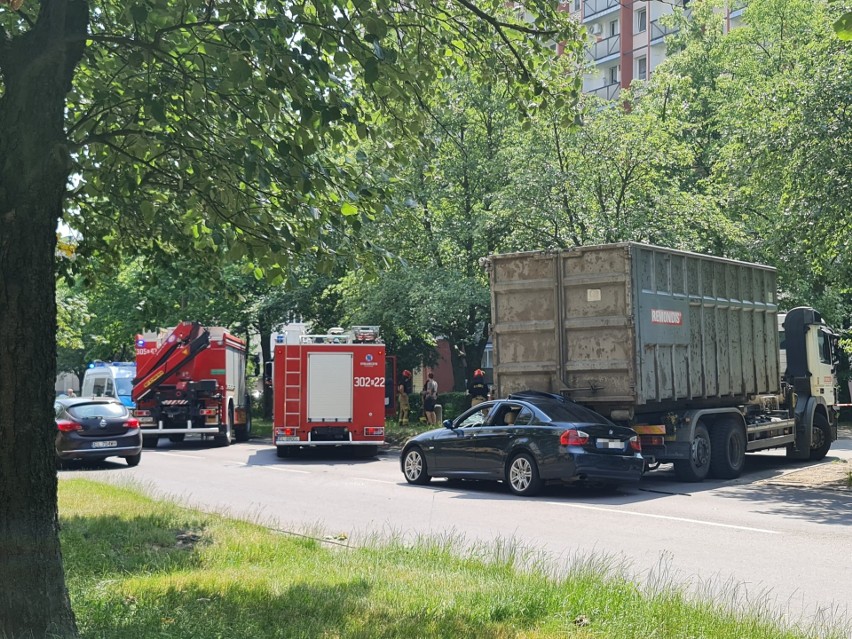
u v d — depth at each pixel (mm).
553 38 7691
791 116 17344
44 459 5074
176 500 12898
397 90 7137
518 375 15734
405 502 13672
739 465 16453
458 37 7832
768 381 18453
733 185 26109
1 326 5004
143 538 9242
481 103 30438
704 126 36406
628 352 14578
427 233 30281
